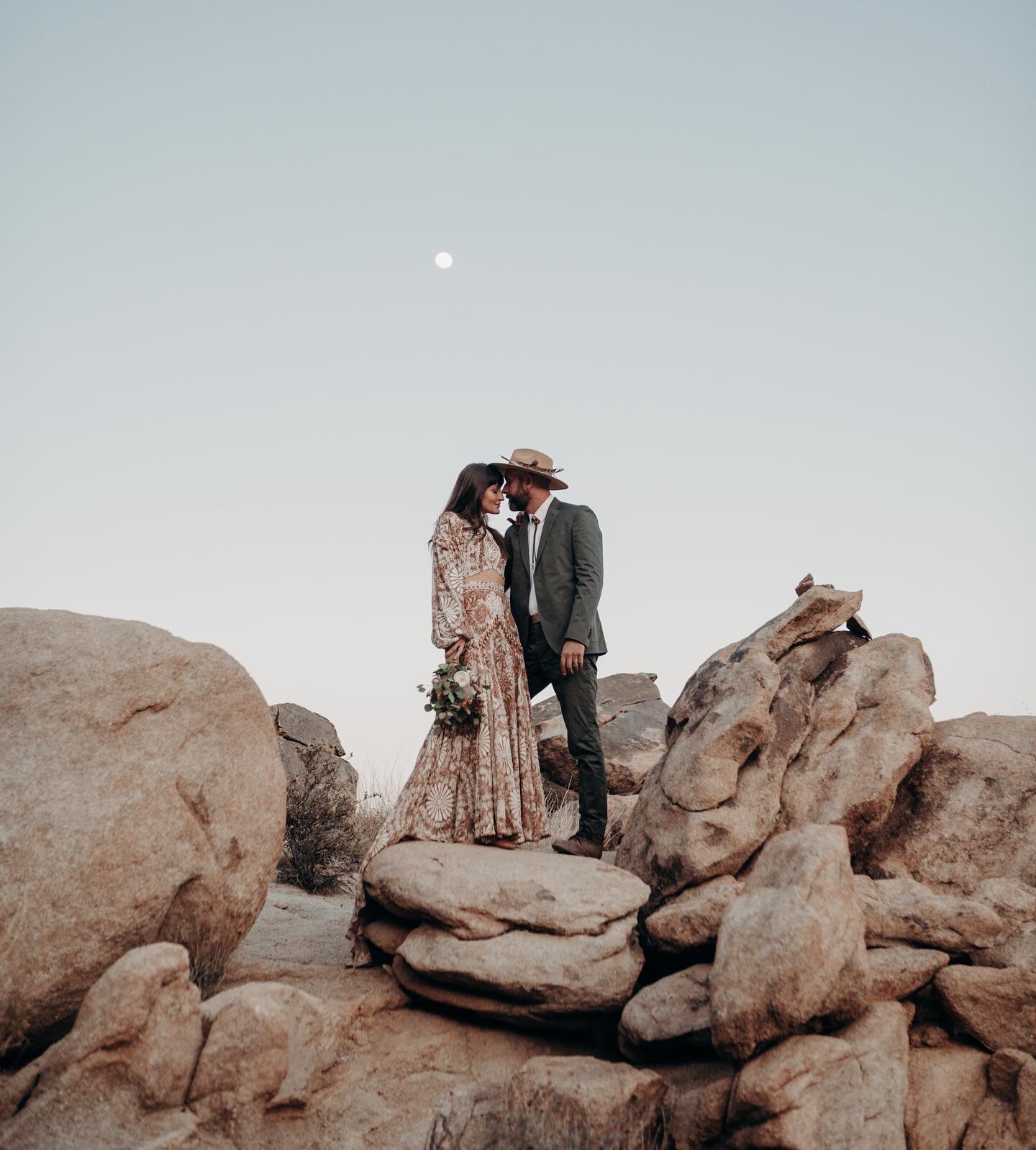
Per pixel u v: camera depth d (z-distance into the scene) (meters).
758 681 6.06
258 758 4.96
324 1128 4.10
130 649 4.69
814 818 5.66
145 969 3.82
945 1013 4.59
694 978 4.74
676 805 5.79
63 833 4.16
